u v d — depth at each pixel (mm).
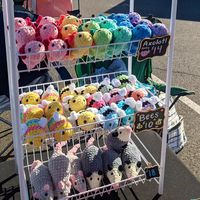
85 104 1774
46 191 1590
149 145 2148
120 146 1804
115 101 1804
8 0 1188
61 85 2404
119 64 2266
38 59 1415
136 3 6859
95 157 1735
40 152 1946
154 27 1562
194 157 2553
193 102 3275
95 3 6715
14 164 2021
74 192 1701
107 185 1681
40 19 1715
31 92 1877
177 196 1804
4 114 3068
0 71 2184
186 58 4262
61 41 1439
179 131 2447
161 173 1771
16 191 1831
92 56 1546
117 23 1682
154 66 4062
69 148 2029
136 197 1796
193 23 5652
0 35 2100
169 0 7070
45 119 1576
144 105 1730
